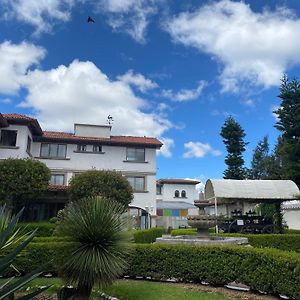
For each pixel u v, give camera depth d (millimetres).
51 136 31172
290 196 23750
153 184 32344
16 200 23547
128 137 34594
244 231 23562
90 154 31828
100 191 23297
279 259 7699
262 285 8031
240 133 43281
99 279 6906
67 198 27828
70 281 7145
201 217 14023
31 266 9695
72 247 7039
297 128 32406
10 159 23031
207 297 7695
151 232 20438
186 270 9484
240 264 8641
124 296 7699
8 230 4281
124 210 7965
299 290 7145
